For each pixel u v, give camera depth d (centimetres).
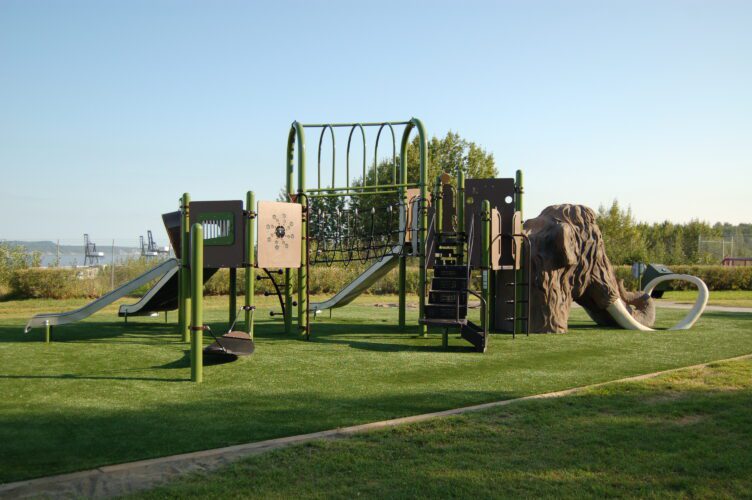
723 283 3641
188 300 1201
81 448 492
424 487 405
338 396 698
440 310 1120
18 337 1254
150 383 774
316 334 1348
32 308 2089
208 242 1160
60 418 591
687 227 6581
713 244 5194
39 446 496
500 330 1420
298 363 942
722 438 515
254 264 1136
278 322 1616
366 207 3147
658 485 412
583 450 484
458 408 641
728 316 1897
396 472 434
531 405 632
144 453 479
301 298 1320
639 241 4544
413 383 780
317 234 1950
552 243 1386
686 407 623
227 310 1983
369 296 2852
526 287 1364
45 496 390
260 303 2309
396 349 1111
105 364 923
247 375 835
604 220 5481
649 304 1580
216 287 2542
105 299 1223
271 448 491
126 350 1068
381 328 1487
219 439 518
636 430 542
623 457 468
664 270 2878
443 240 1343
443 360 979
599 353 1061
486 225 1227
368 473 431
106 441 512
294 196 1353
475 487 405
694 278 1554
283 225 1172
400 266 1445
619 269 3581
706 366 882
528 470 439
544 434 530
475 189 1337
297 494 392
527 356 1026
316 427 559
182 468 446
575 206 1514
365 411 624
